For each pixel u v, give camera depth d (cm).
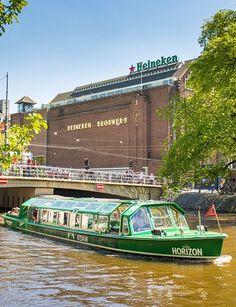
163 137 6769
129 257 1616
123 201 1817
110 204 1862
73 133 8444
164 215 1703
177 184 2880
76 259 1581
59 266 1449
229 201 3956
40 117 662
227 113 2817
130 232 1625
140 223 1648
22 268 1414
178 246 1493
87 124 8144
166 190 2941
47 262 1523
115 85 8138
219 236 1480
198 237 1479
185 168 2778
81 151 8219
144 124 7044
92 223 1875
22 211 2517
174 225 1698
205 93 3031
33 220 2370
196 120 2945
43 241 2061
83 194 5059
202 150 2792
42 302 1020
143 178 4981
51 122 8956
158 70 7512
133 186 4634
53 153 8831
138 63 7900
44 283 1205
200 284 1204
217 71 2862
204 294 1098
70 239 1978
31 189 3934
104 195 5041
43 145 9000
